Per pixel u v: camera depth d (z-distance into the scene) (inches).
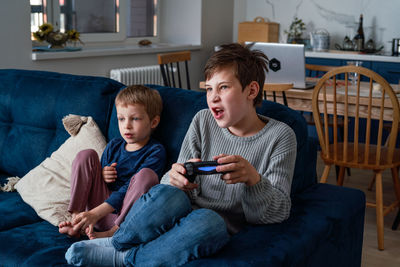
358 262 65.6
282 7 201.6
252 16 209.8
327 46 187.2
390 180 137.9
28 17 125.7
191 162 48.4
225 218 53.7
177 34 198.4
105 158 67.2
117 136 70.7
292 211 55.2
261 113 60.3
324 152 102.7
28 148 79.2
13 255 52.7
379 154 94.0
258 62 53.3
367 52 176.7
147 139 65.7
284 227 50.4
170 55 129.6
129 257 45.9
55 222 62.2
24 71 85.9
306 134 62.1
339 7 190.4
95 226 60.1
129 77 156.3
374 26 186.1
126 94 63.6
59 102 77.0
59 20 151.0
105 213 58.1
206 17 195.5
